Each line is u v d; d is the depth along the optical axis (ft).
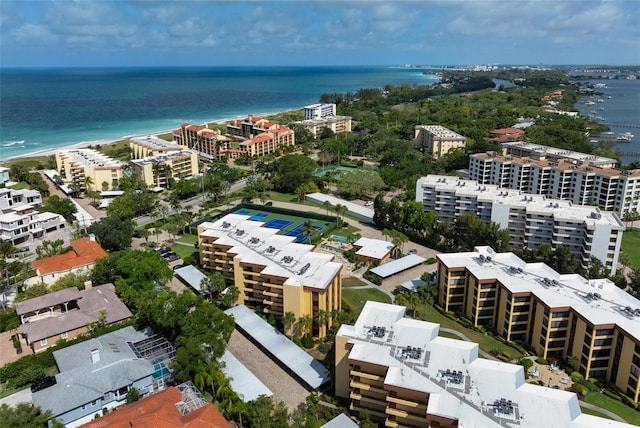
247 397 339.57
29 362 380.58
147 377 354.33
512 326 427.33
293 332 430.61
